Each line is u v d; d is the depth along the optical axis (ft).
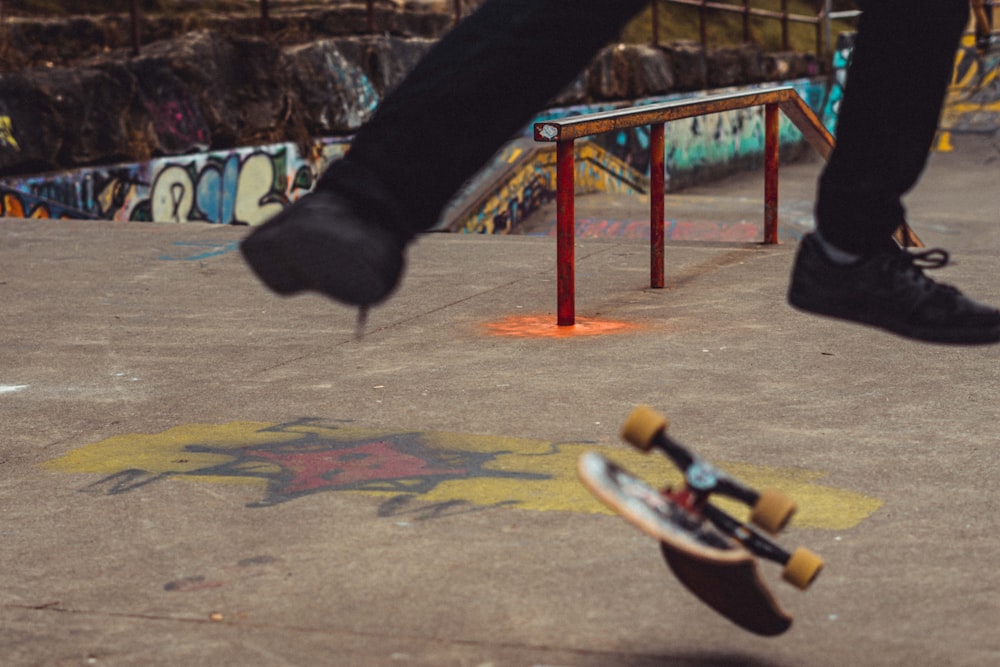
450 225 37.17
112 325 18.69
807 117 25.12
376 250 4.74
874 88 6.08
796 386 14.23
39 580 9.12
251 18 46.24
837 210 6.40
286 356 16.51
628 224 42.96
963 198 59.62
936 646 7.63
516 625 8.12
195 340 17.60
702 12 73.15
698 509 6.31
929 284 6.51
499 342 16.99
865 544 9.37
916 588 8.52
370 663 7.64
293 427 13.08
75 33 39.32
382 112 4.88
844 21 92.99
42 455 12.33
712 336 16.98
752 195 68.49
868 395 13.76
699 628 8.00
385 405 13.87
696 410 13.34
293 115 44.29
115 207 37.11
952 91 75.66
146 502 10.81
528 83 4.79
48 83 35.50
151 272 23.00
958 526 9.71
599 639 7.88
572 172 17.66
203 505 10.69
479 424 13.02
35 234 27.35
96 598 8.77
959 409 13.10
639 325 17.87
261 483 11.25
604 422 13.00
